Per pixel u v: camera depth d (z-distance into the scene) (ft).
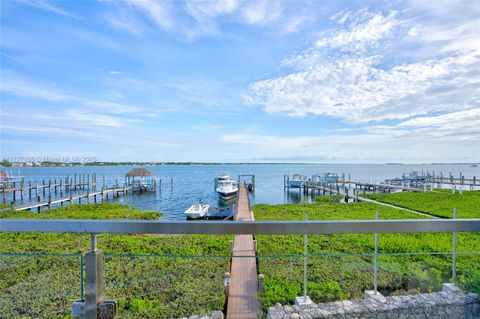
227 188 109.60
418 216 48.44
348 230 5.71
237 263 8.23
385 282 8.00
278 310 7.73
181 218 68.85
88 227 5.30
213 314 7.37
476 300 7.82
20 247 27.27
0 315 7.14
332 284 7.99
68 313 6.09
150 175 141.49
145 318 6.53
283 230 5.55
